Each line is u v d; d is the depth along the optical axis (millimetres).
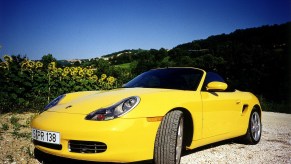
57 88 8062
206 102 3377
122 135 2504
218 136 3697
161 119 2752
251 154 3918
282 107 15891
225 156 3729
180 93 3146
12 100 6543
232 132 4055
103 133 2482
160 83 3723
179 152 2971
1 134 4129
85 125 2549
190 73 3869
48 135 2711
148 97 2816
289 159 3705
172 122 2785
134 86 3840
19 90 6637
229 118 3924
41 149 2861
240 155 3834
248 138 4582
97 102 2922
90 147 2588
